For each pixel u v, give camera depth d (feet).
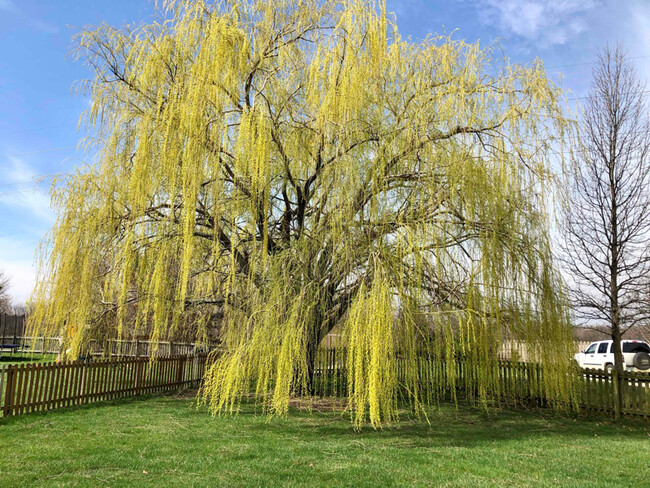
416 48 27.86
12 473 15.26
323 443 20.75
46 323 27.25
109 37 27.89
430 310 23.35
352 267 23.79
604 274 39.50
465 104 25.17
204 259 32.09
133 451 18.44
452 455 19.07
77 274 27.09
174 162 24.40
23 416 25.11
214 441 20.56
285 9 28.94
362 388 20.30
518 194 25.22
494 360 24.86
